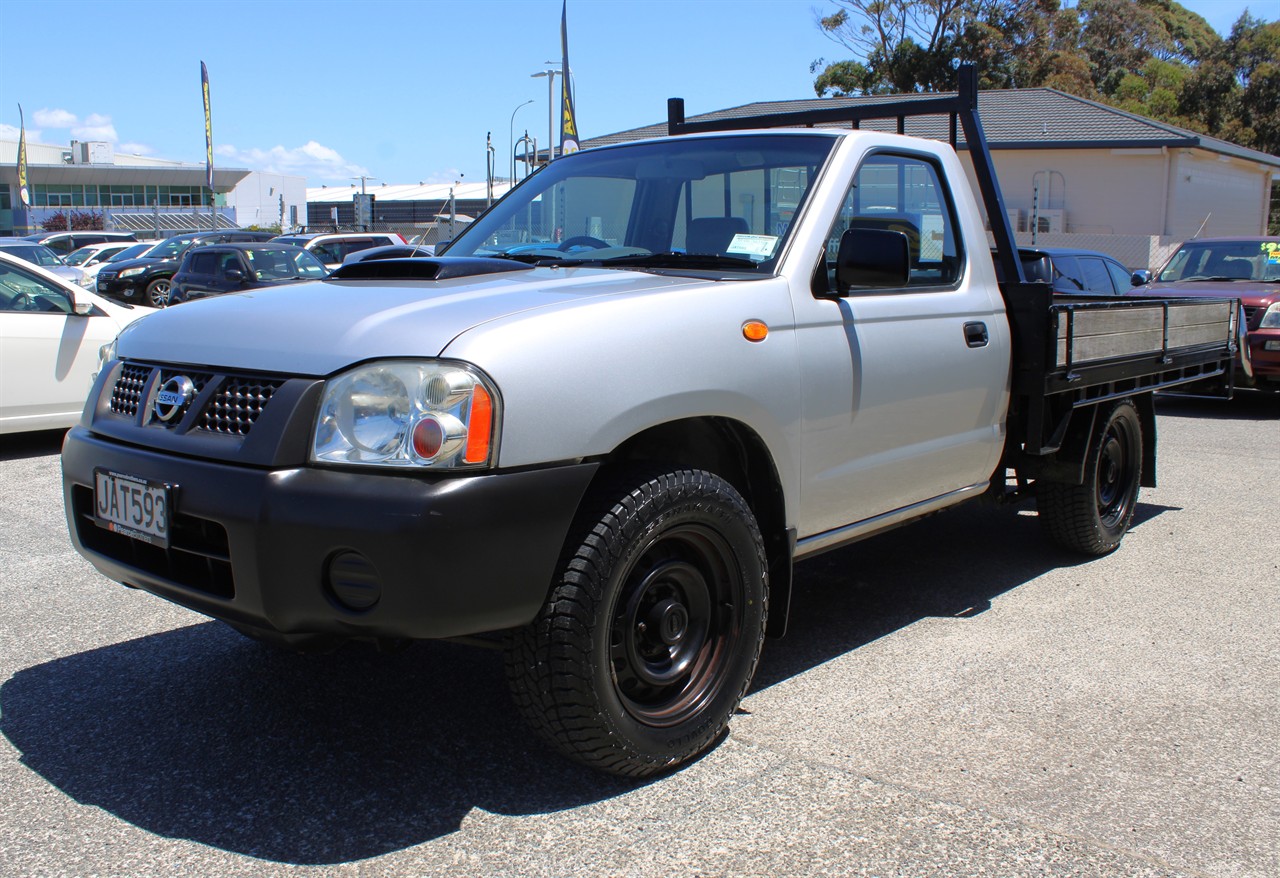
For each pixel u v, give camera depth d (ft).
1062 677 12.78
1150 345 17.58
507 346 8.89
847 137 12.81
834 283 12.10
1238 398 39.22
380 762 10.46
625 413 9.44
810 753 10.73
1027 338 14.70
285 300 10.53
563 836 9.14
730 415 10.49
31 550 18.08
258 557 8.64
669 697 10.34
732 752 10.73
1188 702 12.07
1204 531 19.77
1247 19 161.79
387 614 8.45
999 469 15.93
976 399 14.08
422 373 8.66
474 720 11.41
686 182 13.14
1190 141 88.17
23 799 9.74
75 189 230.27
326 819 9.42
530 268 12.18
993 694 12.26
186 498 9.06
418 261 11.69
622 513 9.33
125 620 14.51
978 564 17.61
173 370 10.04
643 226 13.23
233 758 10.55
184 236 80.64
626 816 9.47
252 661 13.04
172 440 9.51
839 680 12.66
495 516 8.60
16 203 225.76
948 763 10.52
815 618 14.94
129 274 65.57
